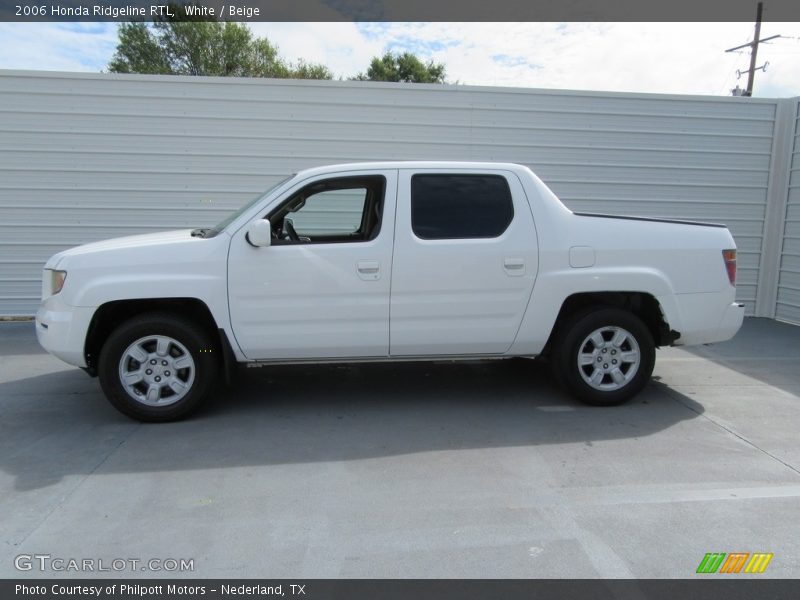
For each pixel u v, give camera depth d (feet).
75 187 26.16
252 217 14.11
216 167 26.66
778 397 16.35
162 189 26.58
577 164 28.30
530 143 27.89
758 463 11.97
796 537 9.22
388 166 14.58
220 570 8.38
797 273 28.22
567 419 14.56
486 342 14.79
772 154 28.99
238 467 11.78
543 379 18.02
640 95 28.02
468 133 27.53
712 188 29.12
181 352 14.10
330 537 9.21
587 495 10.60
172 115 26.12
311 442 13.08
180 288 13.56
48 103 25.50
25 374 18.49
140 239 14.73
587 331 14.92
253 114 26.48
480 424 14.21
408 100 27.02
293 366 19.48
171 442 13.08
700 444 12.96
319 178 14.42
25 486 10.93
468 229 14.49
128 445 12.89
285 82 26.37
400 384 17.56
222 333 13.89
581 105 27.89
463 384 17.54
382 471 11.60
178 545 8.98
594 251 14.65
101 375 13.73
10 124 25.41
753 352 22.02
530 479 11.25
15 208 26.00
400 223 14.21
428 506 10.19
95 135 25.91
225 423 14.28
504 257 14.38
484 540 9.12
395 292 14.20
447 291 14.34
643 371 15.23
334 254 13.98
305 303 14.03
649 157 28.58
